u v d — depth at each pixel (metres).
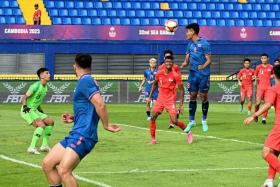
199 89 37.34
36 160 25.56
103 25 74.56
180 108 33.69
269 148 18.95
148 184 20.28
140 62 74.62
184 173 22.45
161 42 74.00
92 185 19.91
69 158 15.38
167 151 28.59
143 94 70.50
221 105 68.69
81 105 15.70
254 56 76.06
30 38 73.06
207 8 84.56
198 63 36.94
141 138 34.03
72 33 74.00
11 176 21.58
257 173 22.56
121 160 25.67
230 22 84.44
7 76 71.38
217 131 38.72
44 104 67.75
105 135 35.38
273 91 18.95
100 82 69.62
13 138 33.78
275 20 85.75
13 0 79.44
